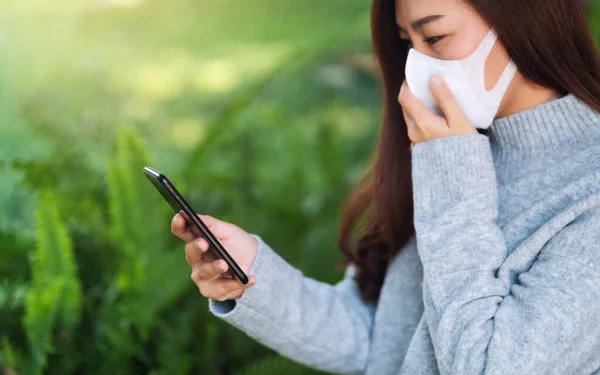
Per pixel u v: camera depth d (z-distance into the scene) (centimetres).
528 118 110
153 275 184
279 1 516
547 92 111
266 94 476
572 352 96
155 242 190
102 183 237
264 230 262
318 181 329
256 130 364
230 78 513
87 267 203
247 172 297
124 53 441
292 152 356
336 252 235
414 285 125
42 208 171
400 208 128
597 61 109
